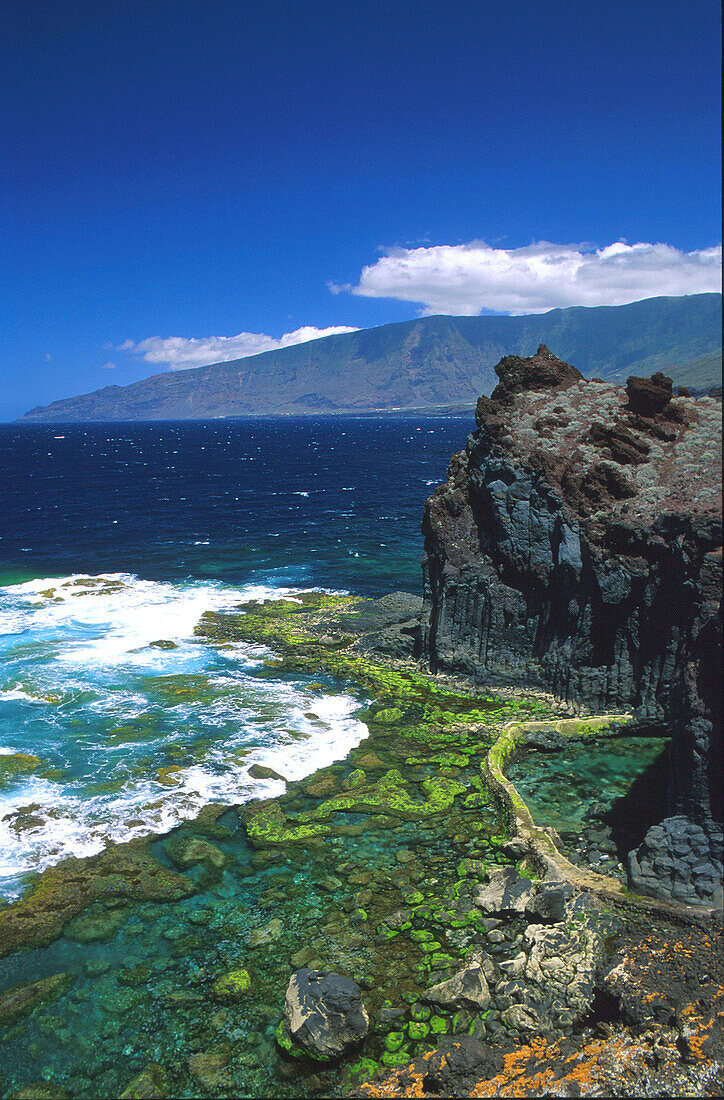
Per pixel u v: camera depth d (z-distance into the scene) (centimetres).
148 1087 1564
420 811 2623
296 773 2902
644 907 1944
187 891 2195
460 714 3422
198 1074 1603
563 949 1839
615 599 3244
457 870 2275
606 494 3506
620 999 1638
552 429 3925
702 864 1977
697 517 2988
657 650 3167
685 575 2959
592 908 1959
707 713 2028
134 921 2073
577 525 3506
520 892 2047
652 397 3806
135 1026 1731
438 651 3928
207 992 1823
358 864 2322
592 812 2555
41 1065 1638
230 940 1997
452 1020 1703
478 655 3834
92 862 2333
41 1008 1786
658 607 3159
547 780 2809
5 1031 1723
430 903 2109
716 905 1911
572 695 3409
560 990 1727
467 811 2622
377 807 2644
